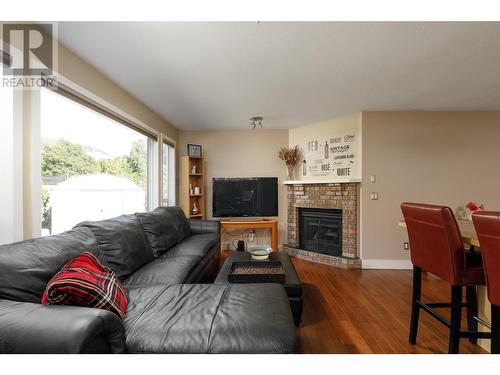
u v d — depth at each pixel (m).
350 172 4.03
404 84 2.83
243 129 4.96
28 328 0.85
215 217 4.85
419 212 1.72
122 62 2.31
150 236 2.67
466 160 3.79
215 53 2.17
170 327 1.21
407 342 1.93
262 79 2.70
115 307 1.25
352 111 3.84
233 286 1.74
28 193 1.72
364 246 3.86
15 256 1.24
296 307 2.04
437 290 2.98
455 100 3.36
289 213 4.82
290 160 4.70
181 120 4.31
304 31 1.86
